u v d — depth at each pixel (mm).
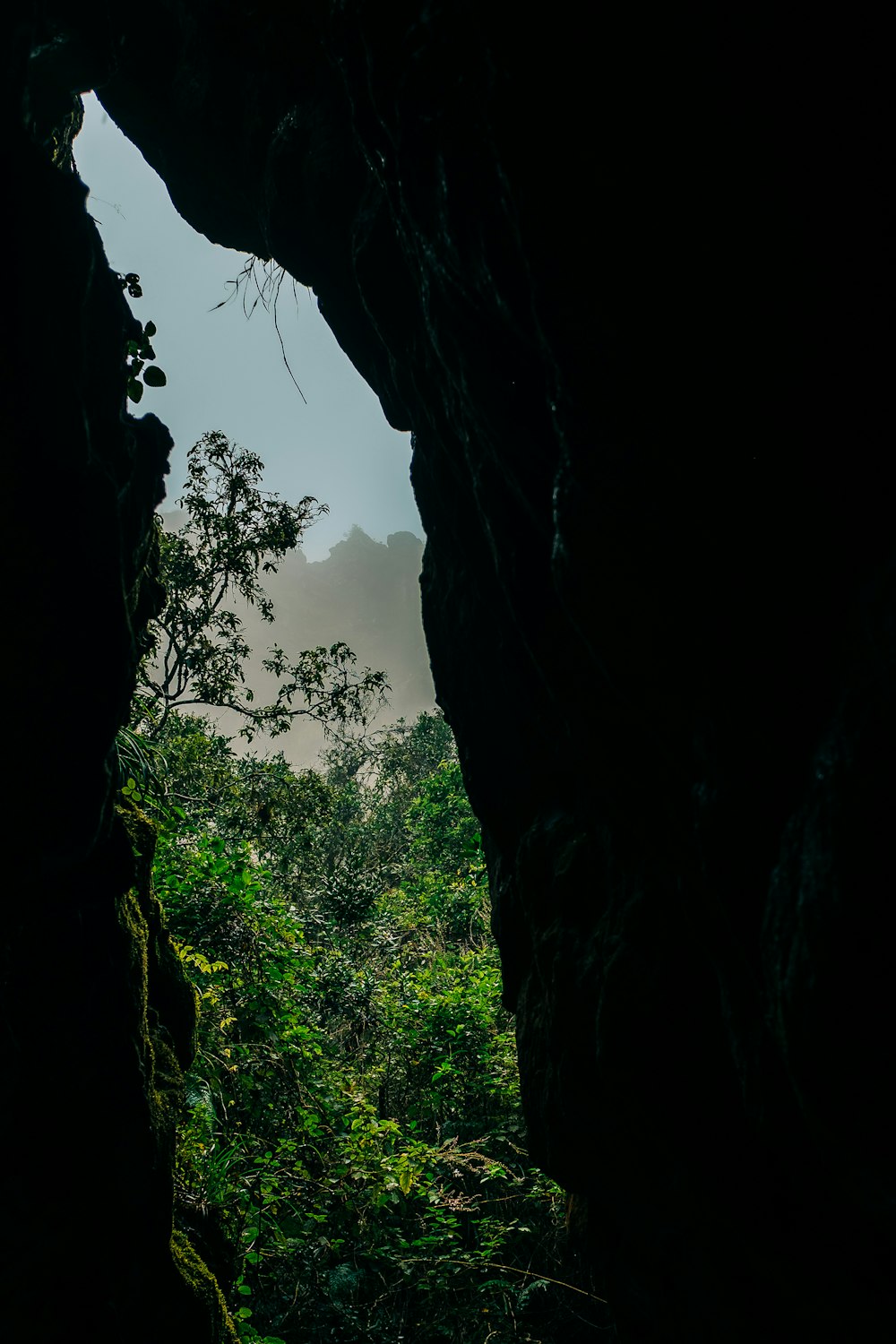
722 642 2152
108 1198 3756
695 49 1908
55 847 3285
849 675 1692
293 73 4816
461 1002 10781
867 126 1681
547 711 4031
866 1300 2375
